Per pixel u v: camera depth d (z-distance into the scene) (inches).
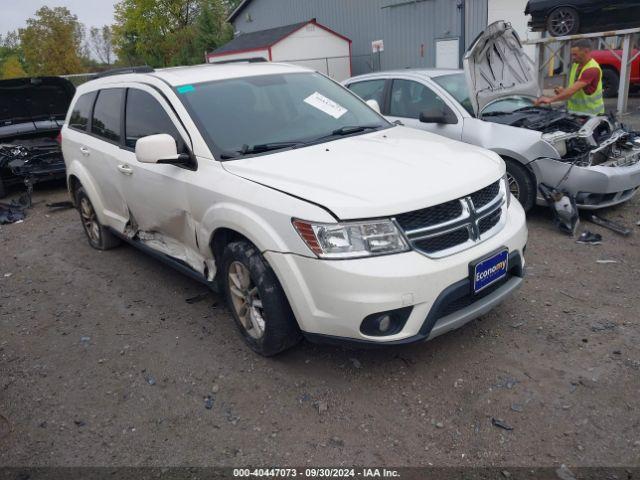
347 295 114.3
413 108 258.4
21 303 194.1
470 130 233.0
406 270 113.9
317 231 115.7
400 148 146.2
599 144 221.0
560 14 442.0
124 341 160.4
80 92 233.5
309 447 112.1
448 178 126.2
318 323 120.6
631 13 417.4
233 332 159.0
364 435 114.2
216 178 141.1
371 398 125.3
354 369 136.3
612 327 145.2
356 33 938.7
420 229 117.8
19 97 365.4
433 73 262.2
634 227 216.4
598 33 429.1
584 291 166.7
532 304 160.7
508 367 132.0
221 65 187.5
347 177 126.3
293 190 124.0
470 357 137.1
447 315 125.0
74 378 144.1
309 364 139.8
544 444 107.7
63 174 348.5
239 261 137.0
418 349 142.3
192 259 163.0
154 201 168.4
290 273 121.2
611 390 121.0
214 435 118.0
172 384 137.3
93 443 118.8
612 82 555.5
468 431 112.9
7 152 336.8
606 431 109.7
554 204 213.9
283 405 125.5
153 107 169.0
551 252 197.9
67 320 177.5
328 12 971.3
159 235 180.4
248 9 1163.9
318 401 125.5
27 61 1851.6
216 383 135.7
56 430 124.0
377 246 114.6
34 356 157.1
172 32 1726.1
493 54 235.9
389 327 118.4
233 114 158.2
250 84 171.0
